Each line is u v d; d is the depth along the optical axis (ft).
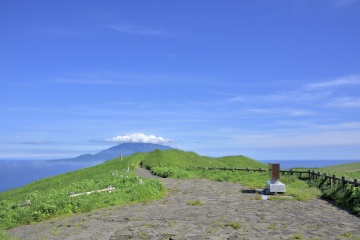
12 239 42.55
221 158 223.10
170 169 142.00
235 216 50.34
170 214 52.60
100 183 93.76
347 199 61.36
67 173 186.50
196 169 159.94
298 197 68.54
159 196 73.72
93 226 45.24
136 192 72.54
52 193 79.20
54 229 46.14
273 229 41.83
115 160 204.23
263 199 68.44
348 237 38.52
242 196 73.10
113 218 50.42
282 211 55.06
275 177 75.46
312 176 99.55
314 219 48.67
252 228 42.37
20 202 76.43
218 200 67.77
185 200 68.28
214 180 112.16
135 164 174.40
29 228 50.65
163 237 38.17
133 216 51.49
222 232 40.22
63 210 59.93
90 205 62.28
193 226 43.39
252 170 132.67
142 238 38.01
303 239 37.17
